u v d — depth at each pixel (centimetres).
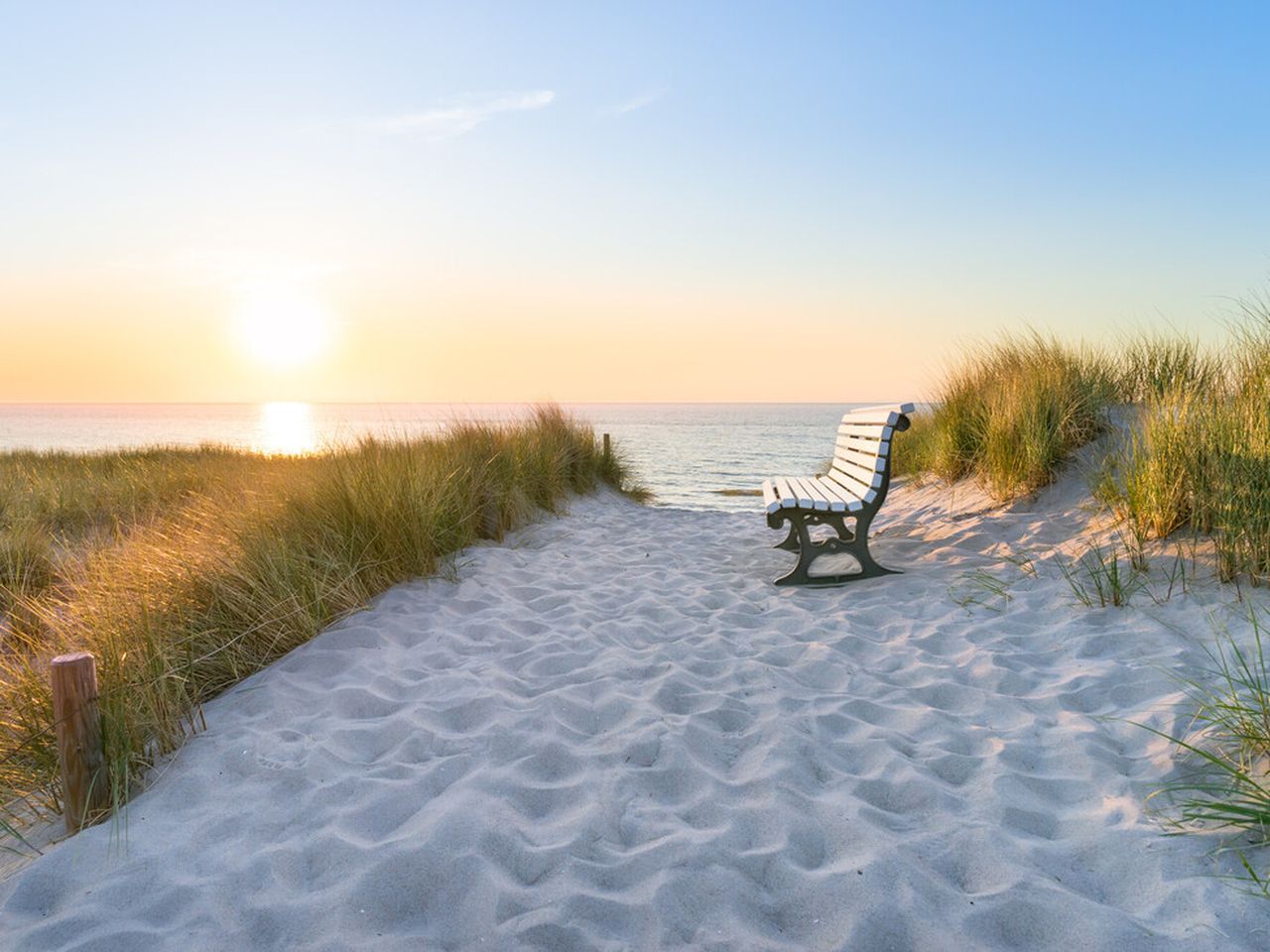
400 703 353
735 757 299
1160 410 514
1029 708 325
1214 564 411
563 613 479
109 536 649
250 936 207
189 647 387
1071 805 257
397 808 267
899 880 218
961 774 278
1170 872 215
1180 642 360
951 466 762
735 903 213
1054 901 207
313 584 455
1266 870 208
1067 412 639
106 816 269
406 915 217
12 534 641
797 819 250
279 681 373
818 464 2462
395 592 505
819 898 214
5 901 227
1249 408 451
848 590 511
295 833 253
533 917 208
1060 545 515
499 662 397
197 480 907
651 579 561
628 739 308
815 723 319
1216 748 266
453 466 721
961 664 374
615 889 222
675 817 257
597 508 937
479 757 299
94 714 269
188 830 257
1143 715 304
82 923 212
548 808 267
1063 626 404
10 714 319
